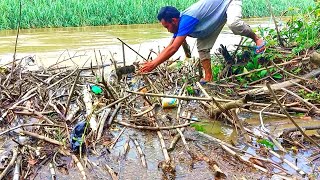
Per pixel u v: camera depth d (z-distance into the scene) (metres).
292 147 1.33
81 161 1.28
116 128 1.56
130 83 2.13
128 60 2.95
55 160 1.29
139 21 6.50
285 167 1.22
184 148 1.38
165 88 2.10
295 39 2.20
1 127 1.59
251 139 1.43
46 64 2.83
